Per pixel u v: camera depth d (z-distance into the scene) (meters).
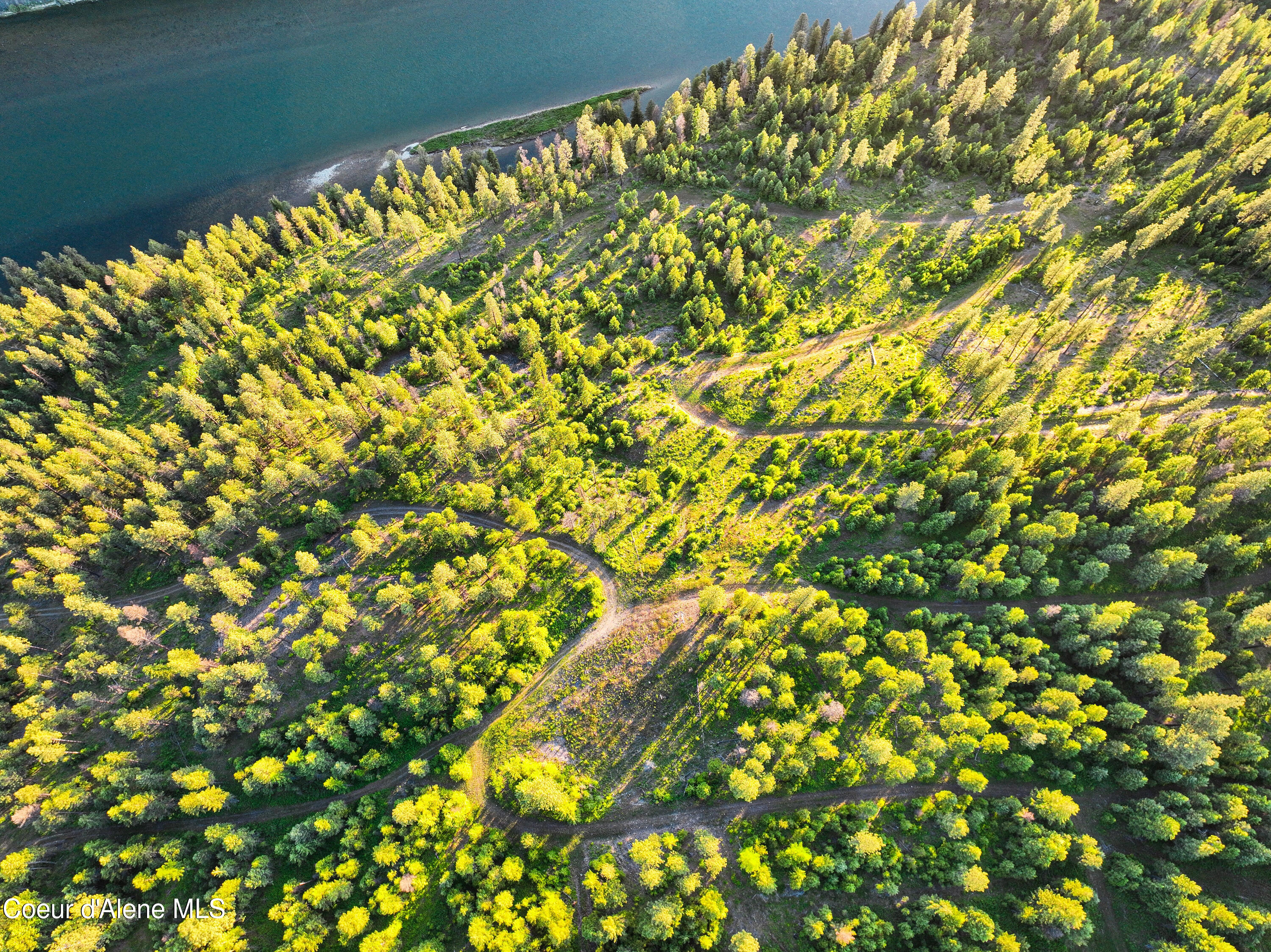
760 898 73.06
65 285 164.25
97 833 85.69
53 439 134.62
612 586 99.56
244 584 102.06
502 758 85.19
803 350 131.62
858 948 67.81
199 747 91.75
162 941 75.38
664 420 120.94
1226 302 123.69
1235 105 146.38
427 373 141.62
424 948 69.50
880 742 76.25
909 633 87.38
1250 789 72.88
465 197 182.12
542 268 161.88
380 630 98.75
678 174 176.62
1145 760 77.44
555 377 132.00
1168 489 94.50
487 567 103.75
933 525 97.69
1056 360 121.00
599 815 79.69
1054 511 94.38
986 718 81.69
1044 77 180.75
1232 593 90.88
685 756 83.12
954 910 67.19
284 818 84.81
